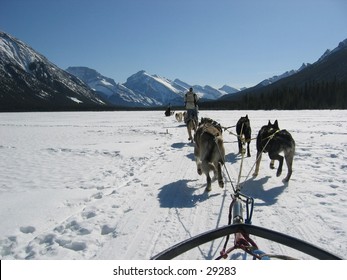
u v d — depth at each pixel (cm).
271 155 740
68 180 858
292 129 1939
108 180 831
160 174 871
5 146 1590
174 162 1032
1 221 556
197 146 805
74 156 1256
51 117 4978
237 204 353
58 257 427
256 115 4169
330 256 238
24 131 2439
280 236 269
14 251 453
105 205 623
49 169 1022
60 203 646
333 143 1285
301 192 661
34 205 636
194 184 759
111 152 1298
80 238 482
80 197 682
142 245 459
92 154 1283
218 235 282
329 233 471
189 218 550
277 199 626
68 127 2777
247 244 286
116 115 5553
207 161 658
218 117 3797
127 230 510
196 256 409
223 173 848
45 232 507
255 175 795
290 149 722
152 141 1619
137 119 3991
